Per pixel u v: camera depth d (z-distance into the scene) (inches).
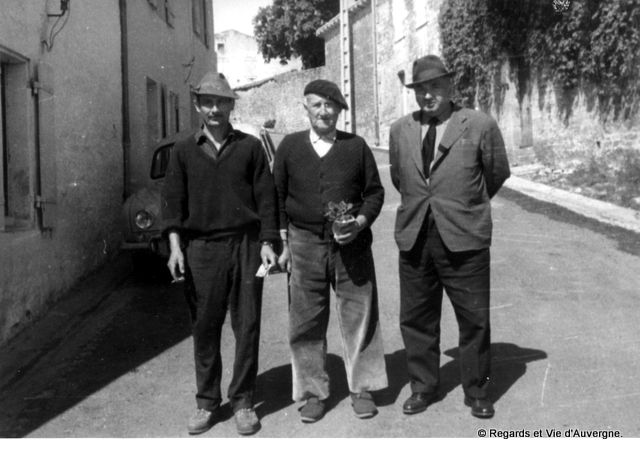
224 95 139.2
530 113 493.4
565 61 442.6
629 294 223.8
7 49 222.7
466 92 559.5
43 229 247.9
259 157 144.4
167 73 487.2
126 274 303.7
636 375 159.2
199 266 140.9
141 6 414.0
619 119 411.8
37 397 168.6
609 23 402.6
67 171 279.1
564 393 150.9
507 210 366.0
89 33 313.6
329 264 143.0
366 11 969.5
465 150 140.6
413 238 143.4
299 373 144.6
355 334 144.0
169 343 207.2
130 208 277.4
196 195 140.7
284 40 1295.5
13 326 218.4
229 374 177.9
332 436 135.8
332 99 141.3
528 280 242.5
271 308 235.0
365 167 145.0
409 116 150.2
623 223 321.4
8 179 237.3
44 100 247.0
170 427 146.8
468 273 140.3
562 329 193.2
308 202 142.2
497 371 164.6
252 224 141.9
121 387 172.9
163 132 474.3
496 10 508.1
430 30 699.4
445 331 198.8
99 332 220.8
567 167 455.8
